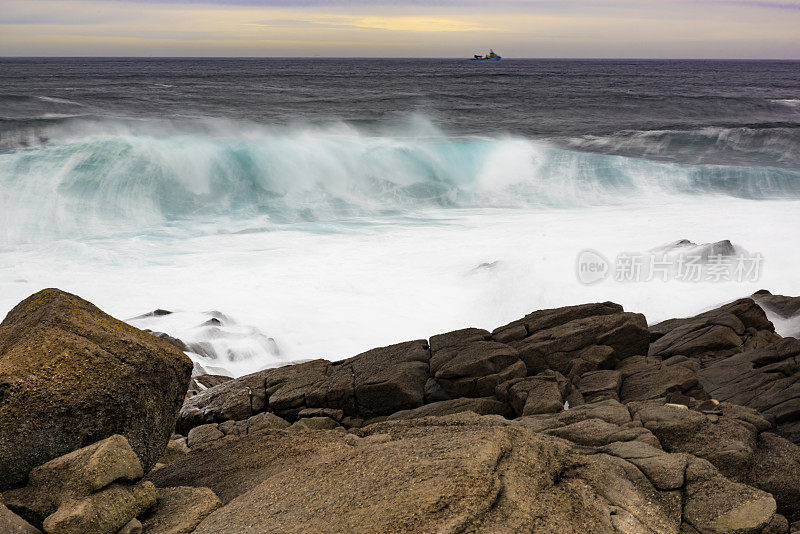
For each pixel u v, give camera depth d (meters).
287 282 14.41
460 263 15.38
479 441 4.11
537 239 17.12
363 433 6.03
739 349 9.52
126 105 52.94
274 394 8.99
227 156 23.11
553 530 3.50
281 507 3.90
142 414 4.62
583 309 10.02
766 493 4.48
